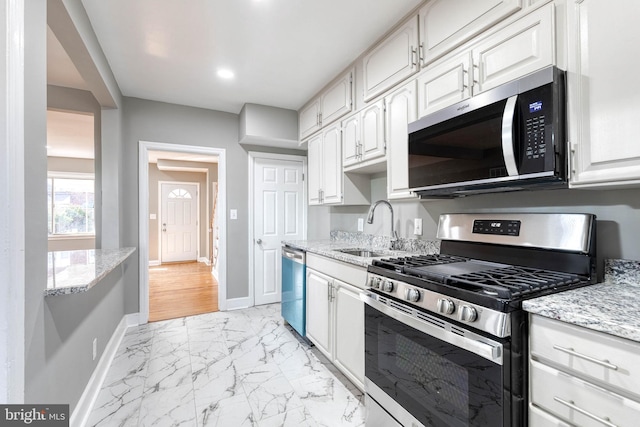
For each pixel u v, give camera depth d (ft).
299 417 5.63
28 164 3.46
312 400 6.14
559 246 4.27
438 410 3.92
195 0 5.72
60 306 4.53
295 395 6.30
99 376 6.60
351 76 8.16
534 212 4.92
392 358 4.78
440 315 3.95
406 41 6.20
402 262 5.24
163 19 6.27
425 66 5.82
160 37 6.93
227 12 6.08
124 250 8.91
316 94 10.15
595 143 3.45
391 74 6.61
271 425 5.42
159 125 10.73
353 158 8.08
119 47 7.30
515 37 4.25
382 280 4.96
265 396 6.26
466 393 3.54
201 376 7.00
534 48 4.01
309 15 6.20
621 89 3.24
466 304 3.54
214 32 6.76
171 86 9.56
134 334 9.43
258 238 12.42
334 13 6.15
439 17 5.45
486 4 4.60
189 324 10.28
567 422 2.84
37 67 3.68
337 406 5.96
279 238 12.82
